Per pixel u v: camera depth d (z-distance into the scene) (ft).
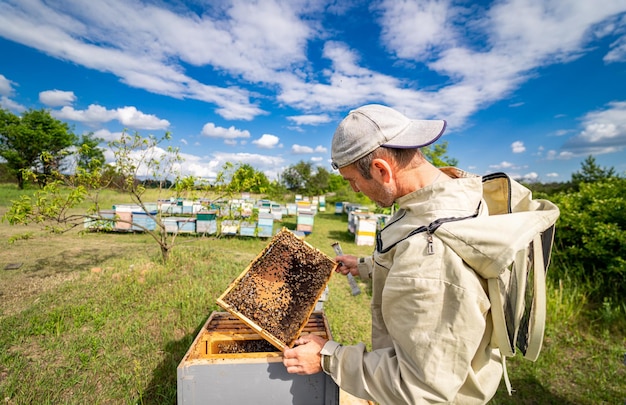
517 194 4.34
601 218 17.35
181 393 4.95
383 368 3.57
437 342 3.16
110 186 18.13
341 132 3.98
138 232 32.89
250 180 19.67
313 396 5.10
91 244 25.25
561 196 21.53
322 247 31.63
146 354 10.23
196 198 19.51
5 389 8.34
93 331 11.37
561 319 14.58
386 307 3.59
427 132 3.74
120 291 14.58
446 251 3.25
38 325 11.46
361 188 4.23
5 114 86.33
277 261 5.93
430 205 3.63
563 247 19.12
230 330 6.37
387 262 4.07
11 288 14.94
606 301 15.66
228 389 5.01
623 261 15.29
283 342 4.84
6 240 24.49
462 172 4.41
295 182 115.85
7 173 98.27
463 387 3.68
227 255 22.58
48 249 22.54
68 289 14.85
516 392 10.30
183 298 14.29
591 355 12.39
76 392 8.53
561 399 10.05
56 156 15.98
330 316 14.37
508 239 3.04
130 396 8.49
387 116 3.89
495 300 3.28
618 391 10.43
